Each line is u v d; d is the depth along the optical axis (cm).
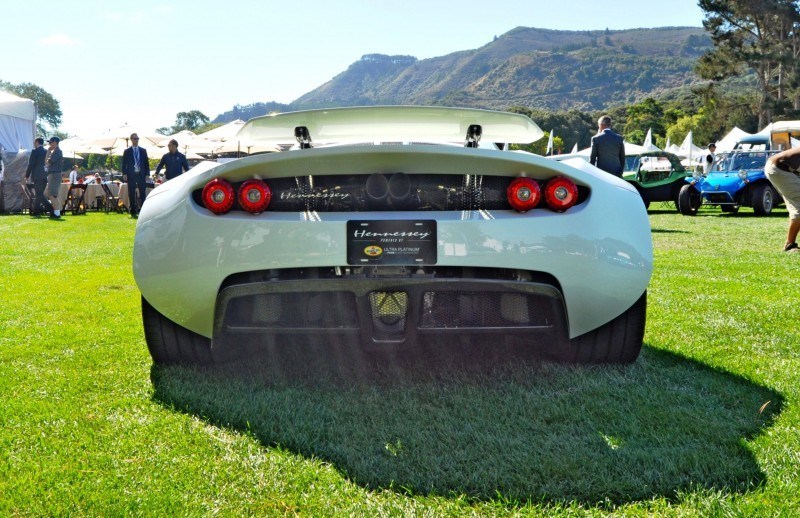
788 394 209
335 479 153
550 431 180
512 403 201
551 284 202
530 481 151
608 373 230
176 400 205
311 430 181
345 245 193
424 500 143
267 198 198
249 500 143
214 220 200
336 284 196
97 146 1780
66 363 245
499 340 265
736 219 1134
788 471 153
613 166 807
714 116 5197
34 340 280
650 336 287
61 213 1316
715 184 1250
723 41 5081
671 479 151
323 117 239
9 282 441
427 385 219
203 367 238
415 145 188
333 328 205
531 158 195
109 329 303
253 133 273
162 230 208
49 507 140
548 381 222
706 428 181
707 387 216
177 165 1045
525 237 196
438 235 193
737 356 255
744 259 556
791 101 4862
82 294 396
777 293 391
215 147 1700
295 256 194
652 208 1588
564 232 199
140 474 155
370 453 167
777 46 4825
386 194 197
